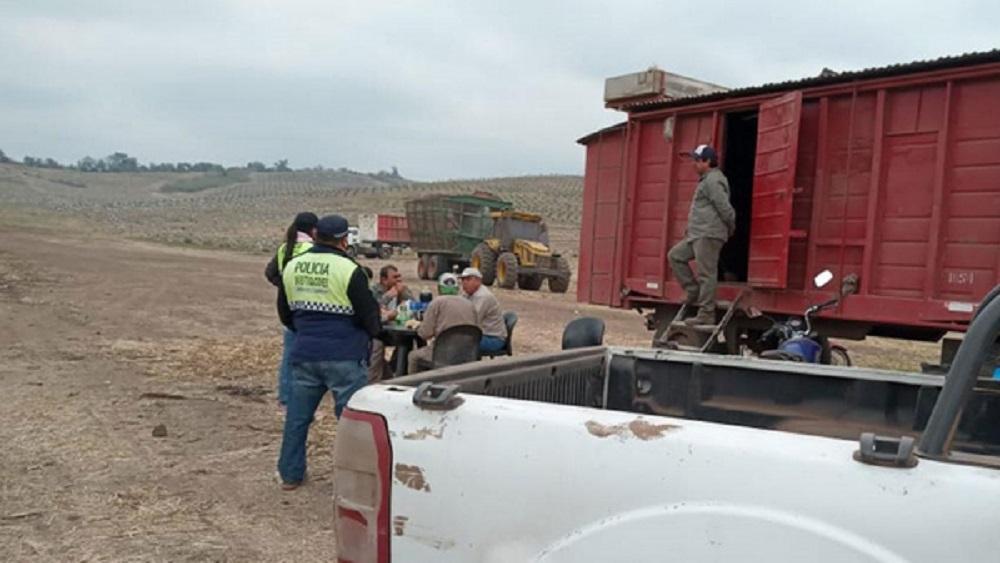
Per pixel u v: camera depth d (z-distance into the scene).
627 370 3.59
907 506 1.56
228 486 5.63
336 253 5.49
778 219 7.53
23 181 164.12
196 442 6.67
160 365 10.01
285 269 5.53
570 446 1.87
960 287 6.52
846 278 7.17
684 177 8.71
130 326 13.46
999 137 6.33
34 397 8.00
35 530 4.75
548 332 14.69
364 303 5.44
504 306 20.23
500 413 1.98
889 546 1.56
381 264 41.28
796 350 6.24
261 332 13.31
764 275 7.75
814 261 7.48
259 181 194.75
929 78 6.65
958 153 6.55
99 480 5.65
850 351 13.37
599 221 9.96
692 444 1.76
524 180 125.88
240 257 38.34
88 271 24.50
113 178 188.75
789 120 7.43
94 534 4.72
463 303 7.41
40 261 26.89
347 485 2.15
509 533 1.93
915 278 6.79
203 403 8.04
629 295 9.41
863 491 1.59
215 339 12.32
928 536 1.53
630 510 1.79
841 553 1.58
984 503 1.52
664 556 1.74
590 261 10.05
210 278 24.55
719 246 7.77
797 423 3.23
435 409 2.05
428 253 31.66
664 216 8.91
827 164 7.38
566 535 1.86
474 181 126.00
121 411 7.59
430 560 2.02
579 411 1.95
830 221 7.37
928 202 6.72
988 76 6.36
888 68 6.82
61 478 5.66
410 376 2.51
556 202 95.50
